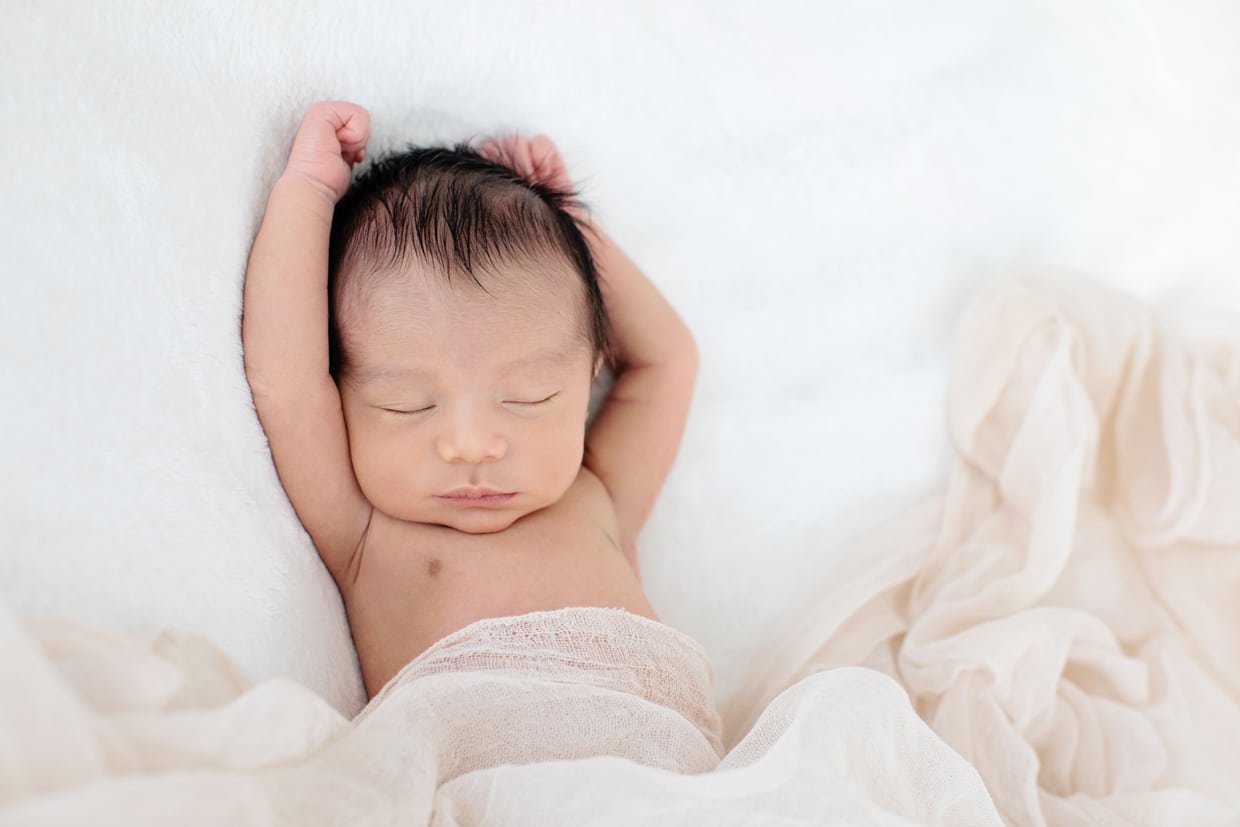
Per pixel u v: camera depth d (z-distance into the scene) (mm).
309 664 1056
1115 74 1661
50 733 608
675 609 1417
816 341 1544
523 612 1166
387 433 1156
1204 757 1191
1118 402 1483
